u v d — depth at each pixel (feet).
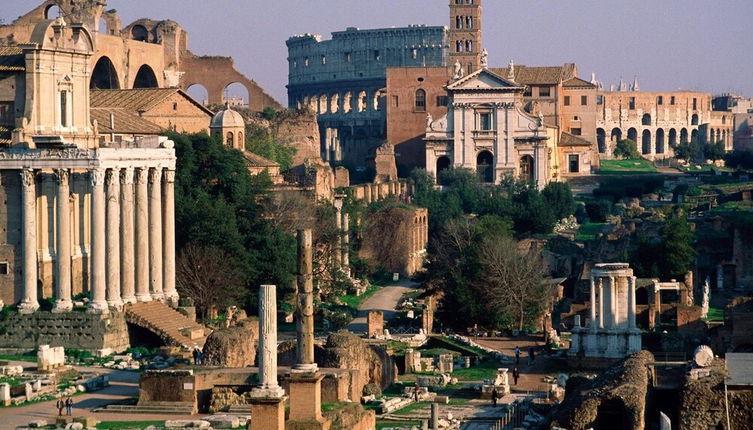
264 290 553.23
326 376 635.25
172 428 622.13
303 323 576.61
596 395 554.46
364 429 615.98
